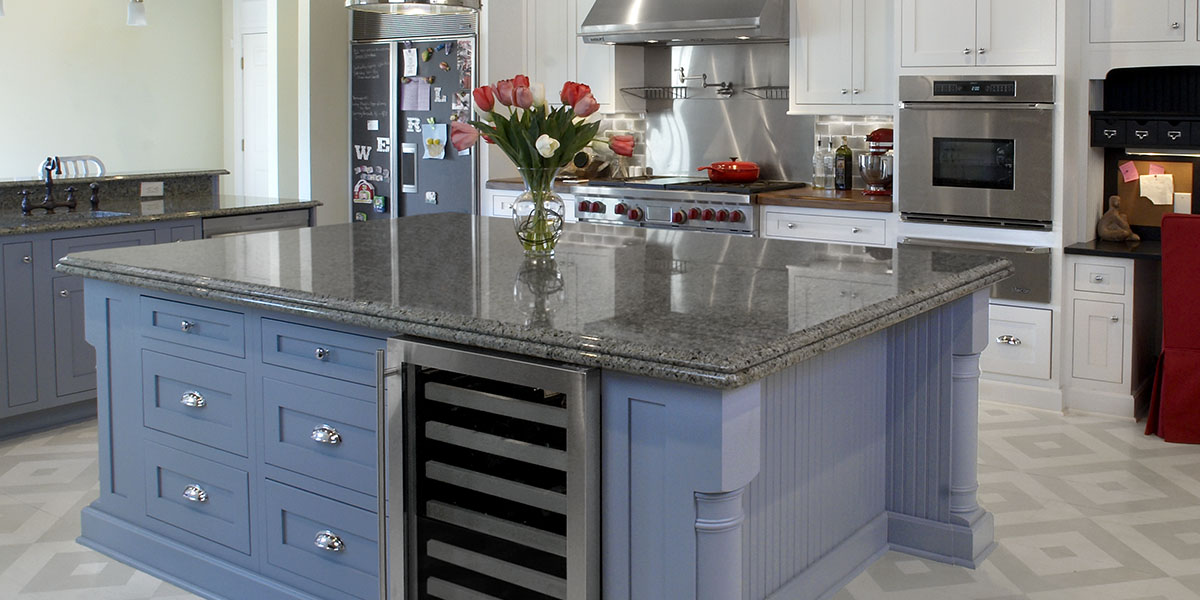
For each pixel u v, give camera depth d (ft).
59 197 18.69
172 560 11.32
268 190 34.73
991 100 16.78
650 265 10.98
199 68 35.09
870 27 18.83
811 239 19.12
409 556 9.33
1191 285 14.83
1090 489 13.57
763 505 9.51
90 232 16.40
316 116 25.91
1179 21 15.87
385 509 9.37
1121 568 11.31
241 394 10.55
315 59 25.72
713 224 20.02
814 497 10.43
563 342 7.90
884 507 11.97
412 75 24.40
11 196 18.11
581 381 7.91
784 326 8.08
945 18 17.08
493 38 22.98
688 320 8.31
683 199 20.29
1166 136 16.34
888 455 11.88
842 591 10.89
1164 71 16.72
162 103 34.30
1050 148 16.40
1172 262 14.92
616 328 8.06
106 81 32.99
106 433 11.87
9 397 15.64
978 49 16.84
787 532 9.98
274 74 28.94
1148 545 11.86
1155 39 16.10
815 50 19.51
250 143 35.14
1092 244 16.84
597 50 22.36
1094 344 16.66
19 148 31.55
